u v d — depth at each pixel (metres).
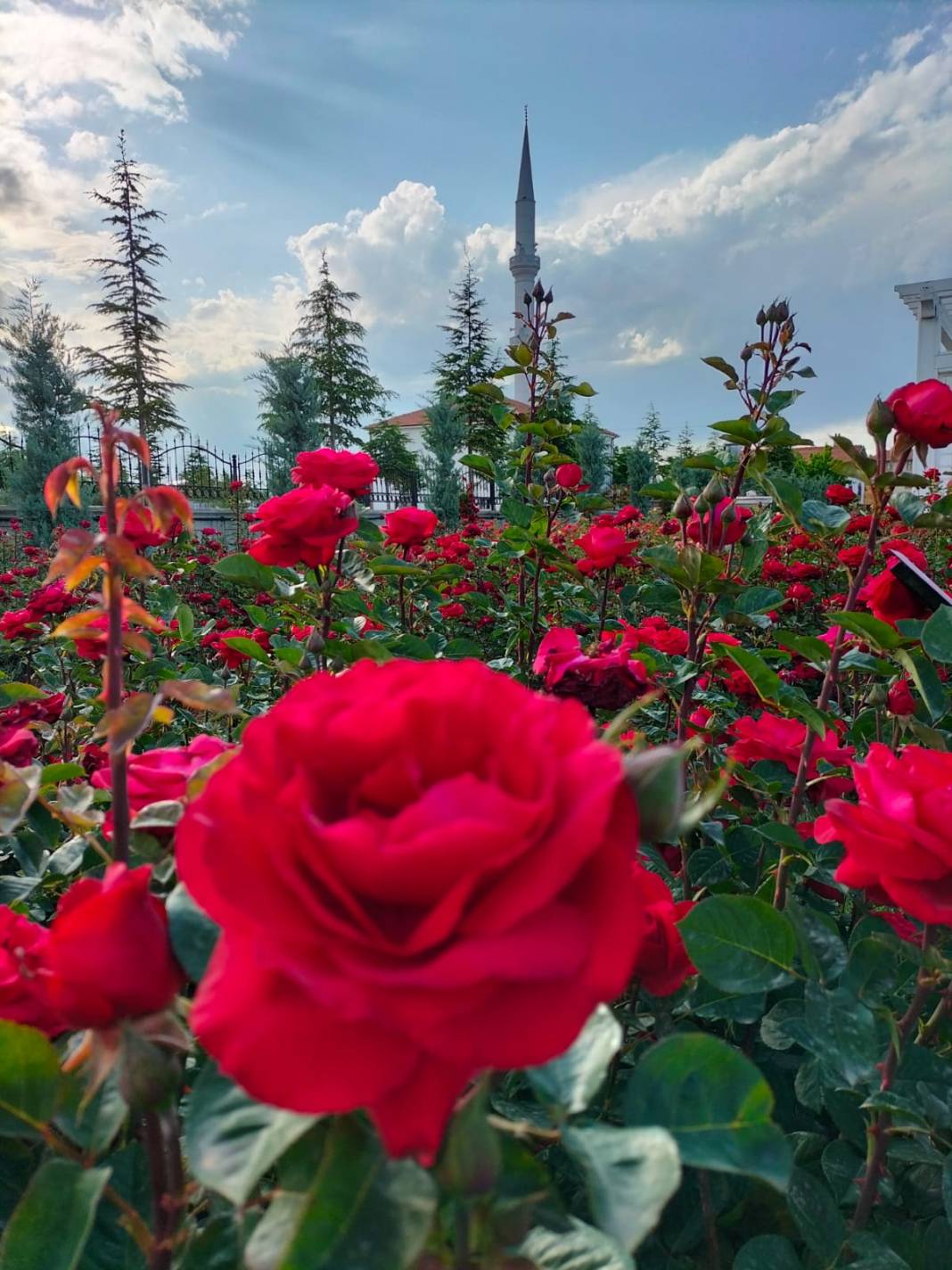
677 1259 1.35
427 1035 0.47
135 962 0.64
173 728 3.12
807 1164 1.48
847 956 1.12
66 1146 0.77
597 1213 0.55
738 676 2.49
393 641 2.55
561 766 0.56
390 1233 0.55
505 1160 0.64
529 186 49.06
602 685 1.78
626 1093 0.67
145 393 38.75
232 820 0.52
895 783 1.05
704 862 1.93
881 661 1.85
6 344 22.31
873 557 1.87
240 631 3.51
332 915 0.47
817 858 1.69
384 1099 0.49
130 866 1.05
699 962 1.00
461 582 4.71
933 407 1.70
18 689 1.94
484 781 0.54
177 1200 0.73
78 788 0.98
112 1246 0.93
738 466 2.41
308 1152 0.64
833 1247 1.18
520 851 0.48
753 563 2.21
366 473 2.53
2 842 1.81
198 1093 0.62
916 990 1.22
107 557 0.81
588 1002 0.50
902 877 0.97
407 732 0.55
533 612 3.91
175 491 0.83
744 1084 0.66
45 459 21.02
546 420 3.86
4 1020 0.73
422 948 0.47
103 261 38.28
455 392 38.84
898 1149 1.23
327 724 0.55
